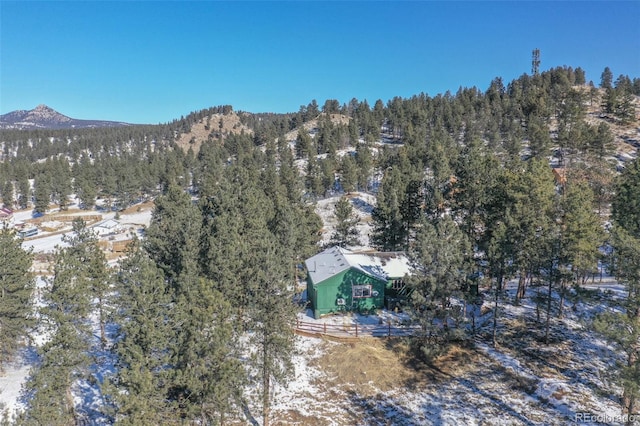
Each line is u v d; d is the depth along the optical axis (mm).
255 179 79562
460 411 23031
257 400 24281
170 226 35094
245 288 27281
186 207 43062
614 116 123750
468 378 25906
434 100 156750
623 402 20594
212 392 17375
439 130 113875
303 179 99312
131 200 117312
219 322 19094
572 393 23406
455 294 27656
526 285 39250
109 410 17859
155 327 18719
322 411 23562
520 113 124625
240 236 34156
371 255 38750
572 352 27562
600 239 27984
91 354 27641
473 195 36625
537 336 29734
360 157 103000
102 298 28719
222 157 143500
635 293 20844
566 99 126625
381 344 29547
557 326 30969
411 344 28938
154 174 129375
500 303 35281
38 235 89312
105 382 16500
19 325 26297
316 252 46812
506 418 22188
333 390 25422
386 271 36219
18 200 128250
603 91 153875
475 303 34031
